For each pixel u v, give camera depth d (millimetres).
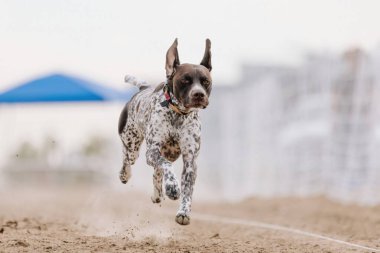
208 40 8625
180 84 8312
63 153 32281
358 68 18266
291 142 20797
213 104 23984
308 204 17766
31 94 23234
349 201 18016
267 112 21703
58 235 9805
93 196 22609
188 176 8445
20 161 32406
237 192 22750
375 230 11758
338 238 10492
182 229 11438
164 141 8586
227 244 9320
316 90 19906
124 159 9789
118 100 24516
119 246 8586
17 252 8039
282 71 21188
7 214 14523
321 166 19812
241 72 22781
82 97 23188
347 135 18562
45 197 22875
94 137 34812
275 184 21266
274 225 12695
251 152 22234
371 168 17641
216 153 23938
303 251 8820
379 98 17609
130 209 16047
